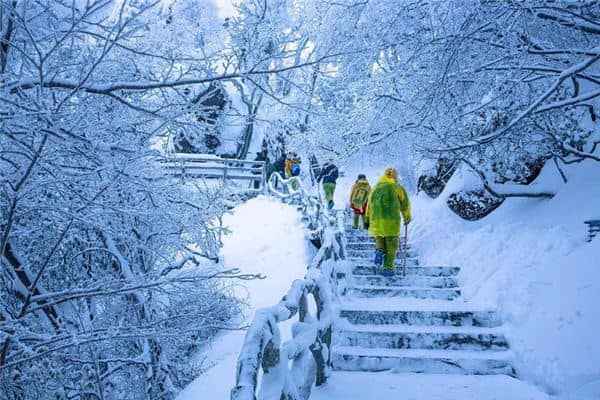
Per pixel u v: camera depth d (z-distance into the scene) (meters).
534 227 8.26
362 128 8.76
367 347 6.07
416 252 10.67
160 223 7.29
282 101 5.14
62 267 7.78
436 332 6.07
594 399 4.44
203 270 6.16
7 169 4.86
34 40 4.03
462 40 6.34
